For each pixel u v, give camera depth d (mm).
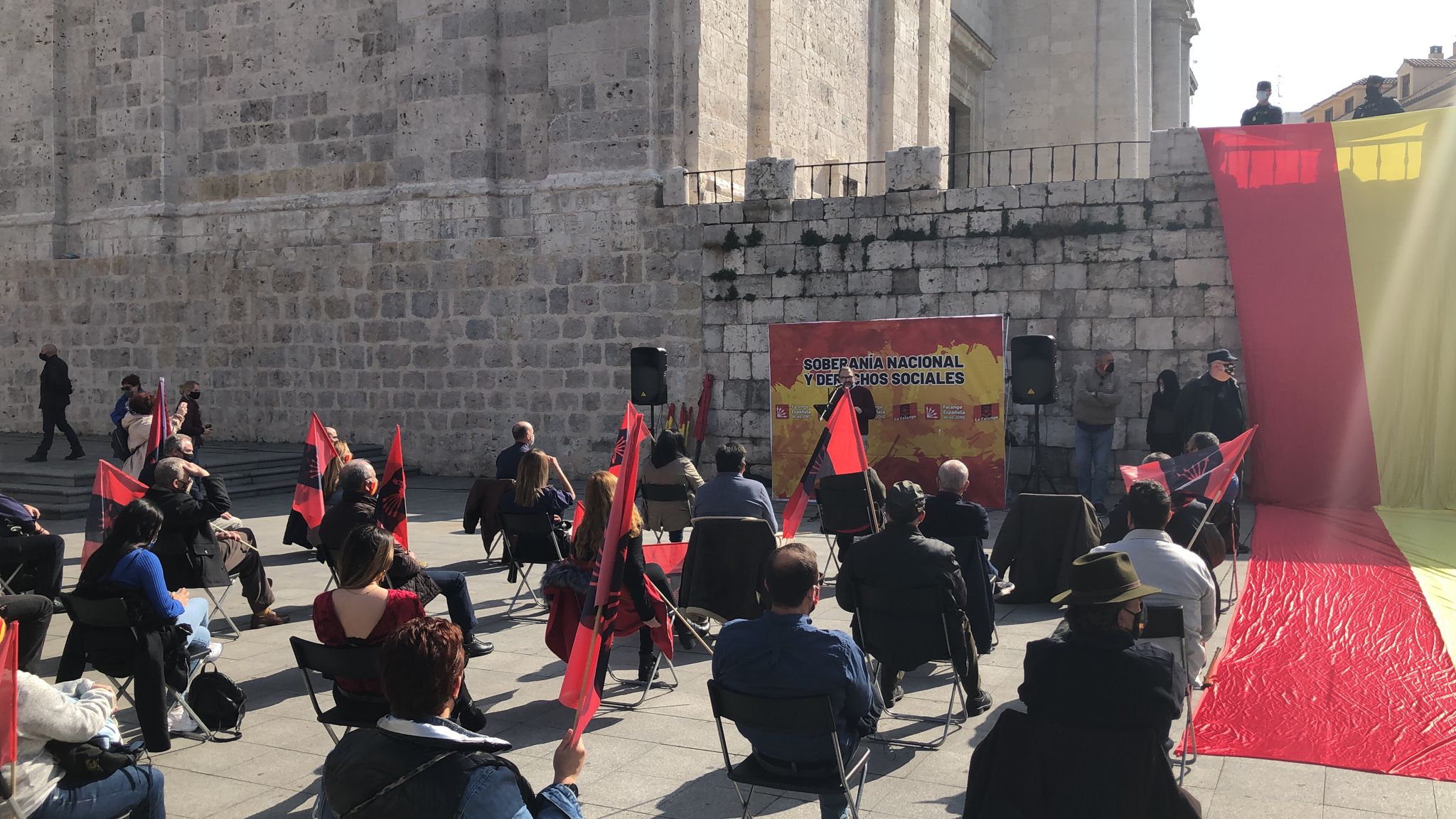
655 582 6730
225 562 8031
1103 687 3223
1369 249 13195
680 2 16984
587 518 6156
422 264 18359
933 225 15492
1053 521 8703
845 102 21719
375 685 4691
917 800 4949
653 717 6211
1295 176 13641
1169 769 3174
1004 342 14086
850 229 15898
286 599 9281
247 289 19734
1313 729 5629
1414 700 6016
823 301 16078
